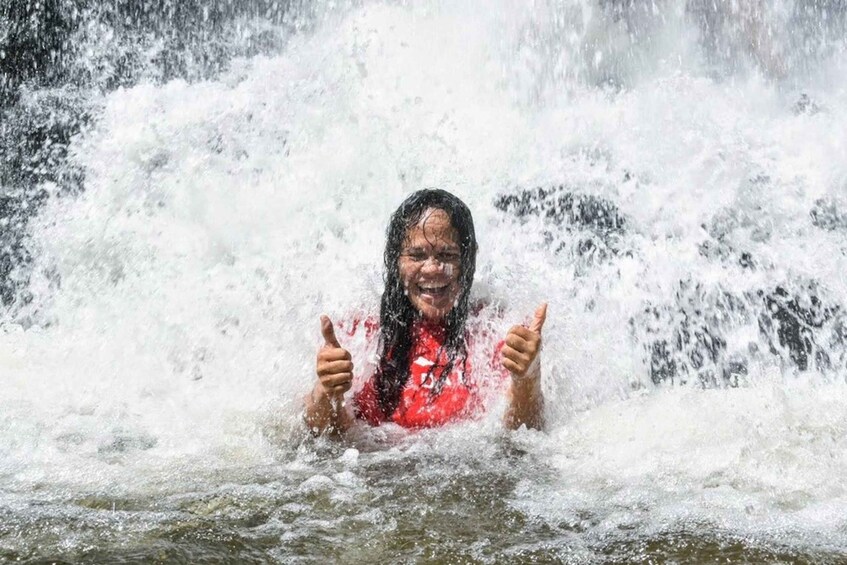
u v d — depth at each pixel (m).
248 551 3.13
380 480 3.67
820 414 4.29
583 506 3.45
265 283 5.24
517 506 3.46
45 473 3.70
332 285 5.07
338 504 3.46
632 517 3.36
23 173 6.71
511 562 3.08
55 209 6.25
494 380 4.17
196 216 5.76
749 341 5.17
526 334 3.88
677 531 3.26
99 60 8.38
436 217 4.08
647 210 6.09
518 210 6.16
